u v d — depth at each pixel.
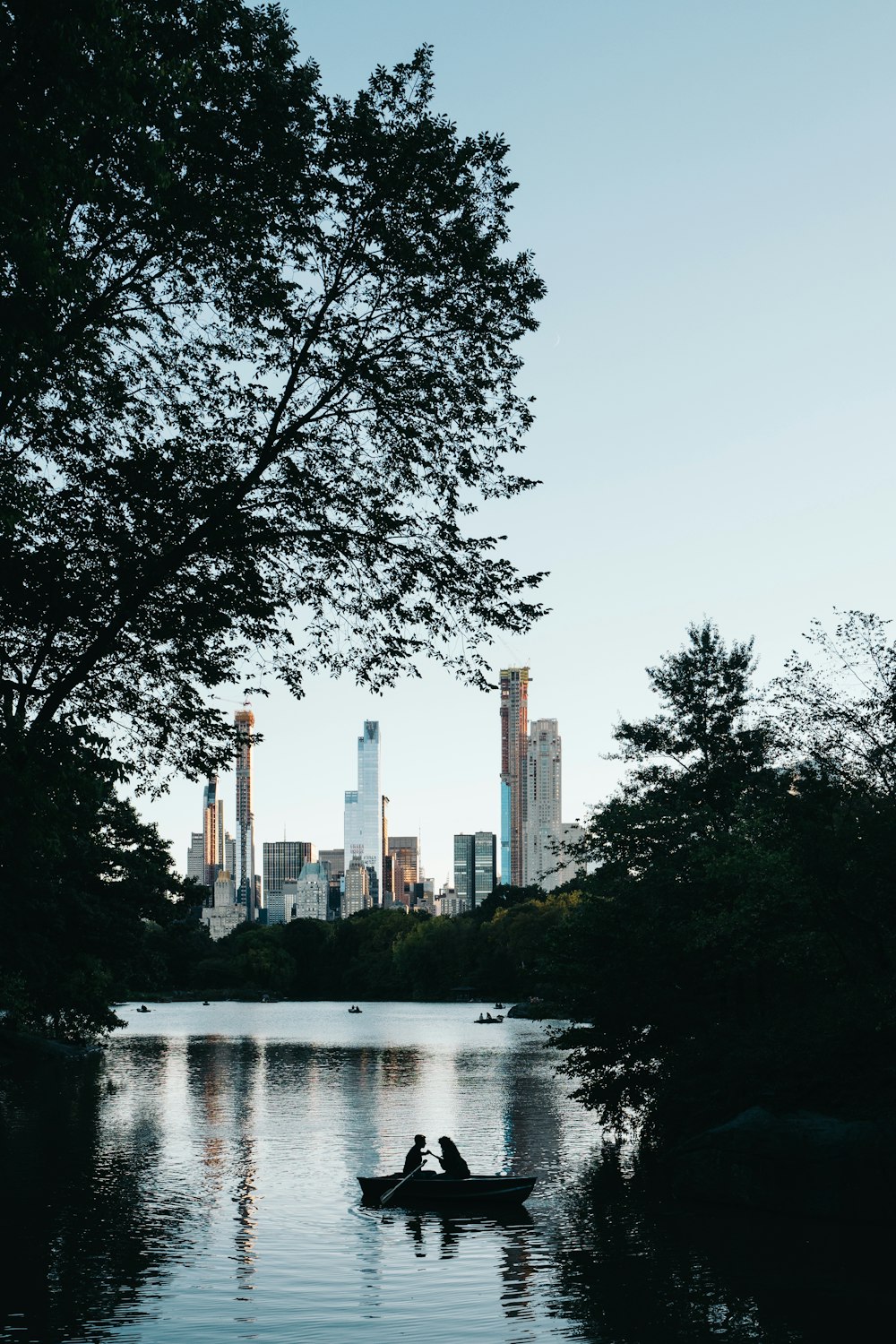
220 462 22.19
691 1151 28.34
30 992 62.06
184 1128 41.53
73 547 21.19
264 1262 21.88
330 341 22.02
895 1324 17.83
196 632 21.81
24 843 19.70
